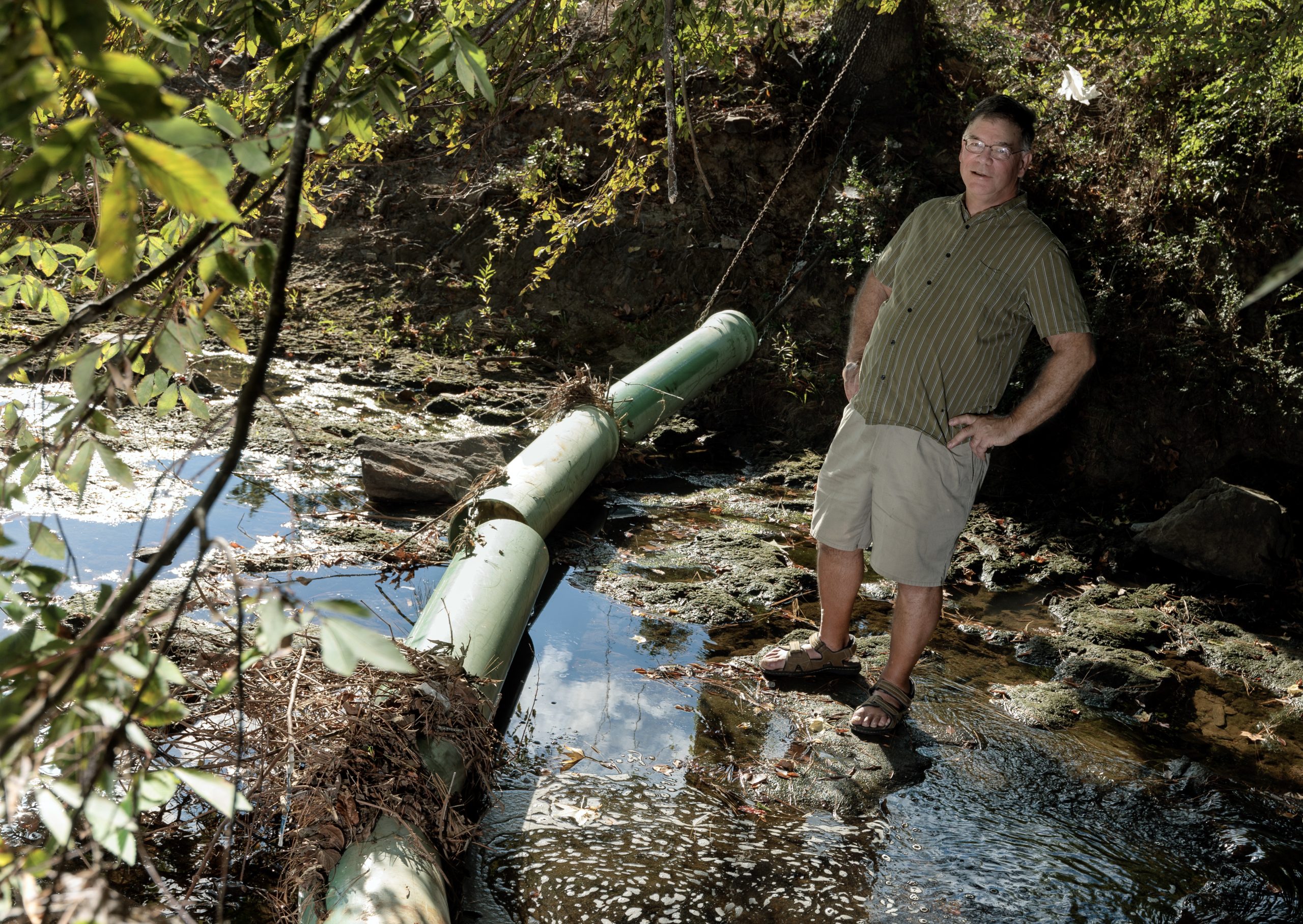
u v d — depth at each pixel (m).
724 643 4.57
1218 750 4.12
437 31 1.64
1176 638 5.18
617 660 4.32
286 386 7.07
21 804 2.57
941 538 3.81
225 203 0.95
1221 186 7.79
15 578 1.37
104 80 0.95
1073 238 7.94
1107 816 3.54
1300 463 6.84
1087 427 6.99
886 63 9.05
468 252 8.77
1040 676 4.64
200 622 3.72
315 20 2.27
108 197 0.95
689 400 6.90
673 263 8.52
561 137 8.87
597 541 5.59
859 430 3.90
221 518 4.89
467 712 3.10
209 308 1.32
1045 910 2.99
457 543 4.38
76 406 1.52
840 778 3.59
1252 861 3.33
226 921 2.52
